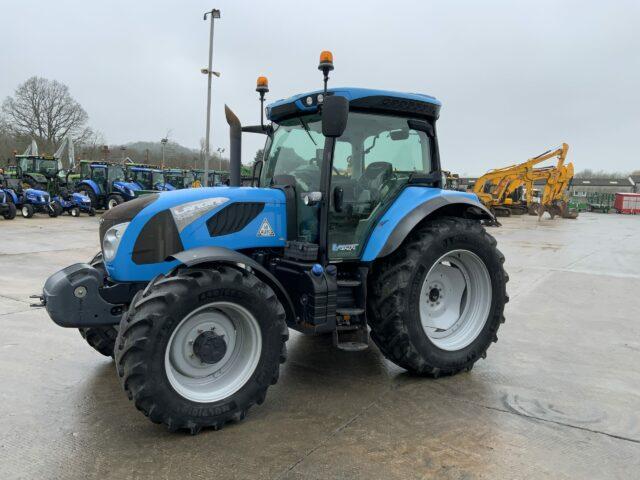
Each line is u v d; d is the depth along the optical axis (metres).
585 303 6.52
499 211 26.12
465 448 2.79
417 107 3.89
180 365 2.96
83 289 3.22
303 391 3.55
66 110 49.72
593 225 22.59
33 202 18.62
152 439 2.85
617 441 2.90
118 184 20.66
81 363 4.05
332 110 3.18
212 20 18.52
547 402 3.42
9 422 3.04
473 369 4.05
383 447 2.78
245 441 2.83
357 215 3.70
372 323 3.74
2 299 6.05
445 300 4.12
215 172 26.98
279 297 3.42
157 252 3.27
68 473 2.49
